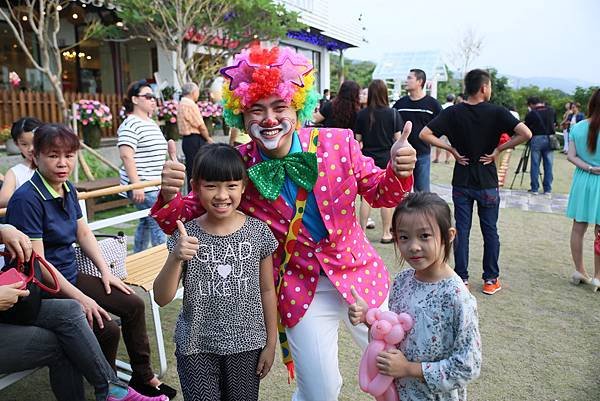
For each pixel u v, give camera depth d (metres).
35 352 2.25
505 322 3.78
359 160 2.15
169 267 1.87
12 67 11.54
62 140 2.51
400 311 1.95
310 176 2.03
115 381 2.45
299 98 2.01
